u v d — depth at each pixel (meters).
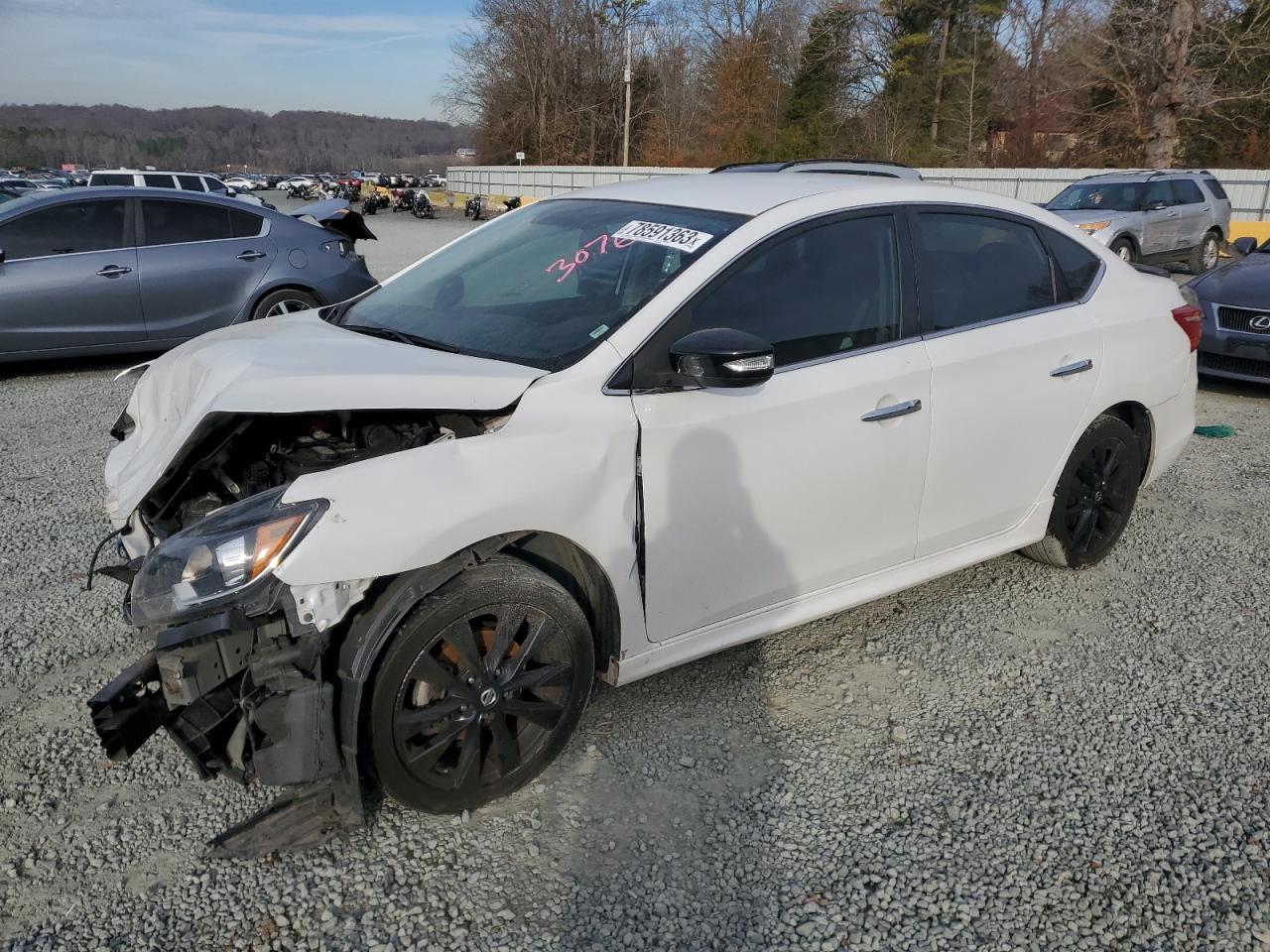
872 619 3.91
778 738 3.10
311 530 2.26
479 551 2.52
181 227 8.01
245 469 2.93
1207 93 28.67
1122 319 4.03
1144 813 2.76
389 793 2.51
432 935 2.29
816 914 2.38
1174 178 15.51
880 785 2.88
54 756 2.93
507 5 53.31
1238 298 7.62
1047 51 37.16
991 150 40.31
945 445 3.40
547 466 2.56
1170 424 4.37
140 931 2.28
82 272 7.60
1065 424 3.84
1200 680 3.47
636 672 2.92
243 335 3.29
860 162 8.71
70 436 6.24
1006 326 3.62
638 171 37.75
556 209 3.75
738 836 2.65
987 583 4.25
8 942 2.24
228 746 2.44
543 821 2.69
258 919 2.32
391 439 2.83
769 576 3.10
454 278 3.56
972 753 3.04
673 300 2.84
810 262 3.13
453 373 2.66
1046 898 2.44
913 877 2.51
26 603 3.88
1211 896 2.45
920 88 43.62
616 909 2.38
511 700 2.66
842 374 3.11
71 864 2.49
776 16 49.03
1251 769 2.97
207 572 2.26
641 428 2.72
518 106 55.22
